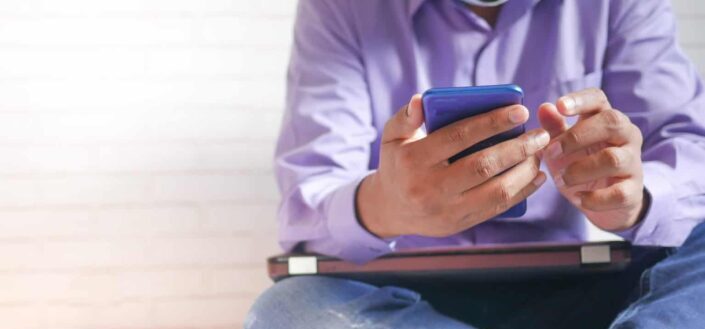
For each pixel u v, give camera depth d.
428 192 1.04
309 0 1.61
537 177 1.07
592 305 1.30
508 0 1.48
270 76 2.36
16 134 2.33
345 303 1.14
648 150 1.41
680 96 1.48
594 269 1.21
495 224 1.47
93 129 2.34
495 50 1.51
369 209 1.20
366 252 1.24
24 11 2.34
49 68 2.34
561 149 1.10
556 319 1.29
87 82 2.34
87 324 2.30
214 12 2.36
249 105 2.36
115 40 2.35
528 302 1.32
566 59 1.51
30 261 2.31
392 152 1.07
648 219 1.21
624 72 1.52
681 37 2.38
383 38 1.53
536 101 1.51
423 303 1.15
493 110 0.99
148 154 2.34
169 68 2.35
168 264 2.32
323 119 1.49
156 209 2.33
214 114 2.35
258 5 2.37
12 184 2.32
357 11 1.54
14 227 2.31
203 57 2.36
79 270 2.31
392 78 1.53
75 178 2.33
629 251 1.20
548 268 1.20
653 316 1.04
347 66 1.54
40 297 2.30
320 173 1.44
